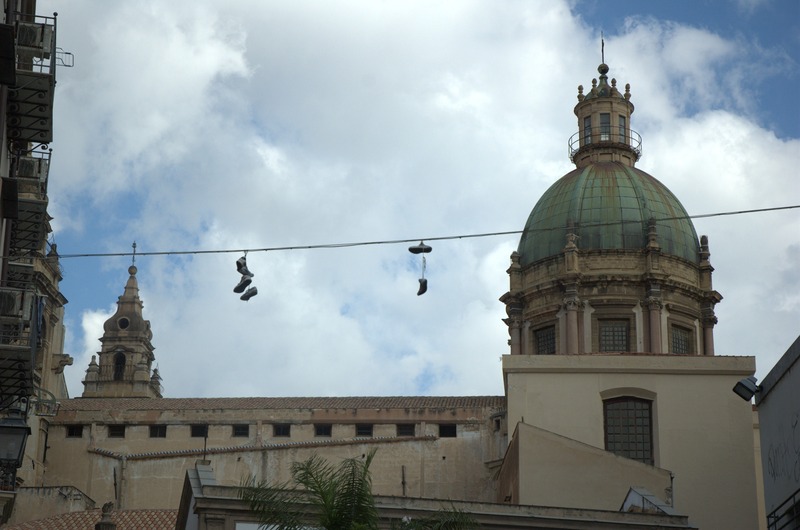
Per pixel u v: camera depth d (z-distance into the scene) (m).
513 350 85.19
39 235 45.00
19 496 75.81
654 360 60.09
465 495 78.88
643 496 45.16
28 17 40.91
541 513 41.56
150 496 79.56
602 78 93.81
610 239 84.69
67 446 83.50
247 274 39.91
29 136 40.53
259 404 84.81
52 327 89.12
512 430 59.72
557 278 83.81
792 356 40.12
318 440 82.44
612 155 90.75
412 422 81.75
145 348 132.62
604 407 59.97
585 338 82.81
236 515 38.28
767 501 43.28
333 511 30.33
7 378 37.66
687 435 58.78
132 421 83.94
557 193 88.44
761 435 43.84
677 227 85.88
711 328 85.06
